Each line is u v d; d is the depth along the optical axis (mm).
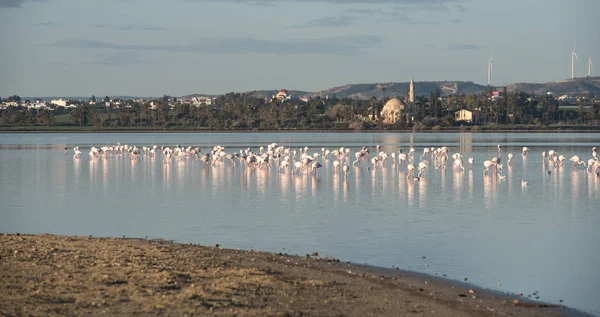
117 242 38719
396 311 26219
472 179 82625
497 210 55156
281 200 61594
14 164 109562
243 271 31047
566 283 31750
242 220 49562
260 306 25578
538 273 33562
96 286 27375
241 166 104562
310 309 25672
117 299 25609
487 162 88375
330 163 110562
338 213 53156
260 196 64750
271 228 46062
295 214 52594
